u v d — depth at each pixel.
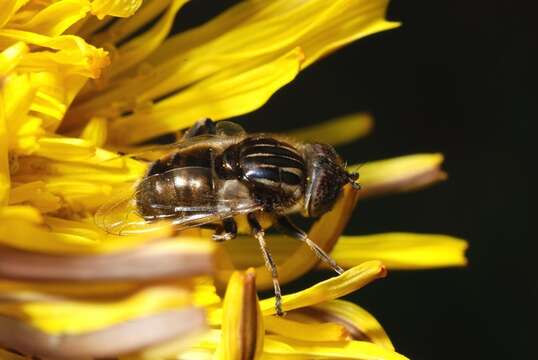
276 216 0.08
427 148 0.10
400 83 0.10
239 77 0.08
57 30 0.07
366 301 0.10
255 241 0.08
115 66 0.08
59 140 0.07
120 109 0.08
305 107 0.10
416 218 0.10
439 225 0.10
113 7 0.07
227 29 0.08
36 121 0.07
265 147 0.08
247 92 0.08
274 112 0.10
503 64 0.10
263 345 0.07
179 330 0.06
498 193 0.10
